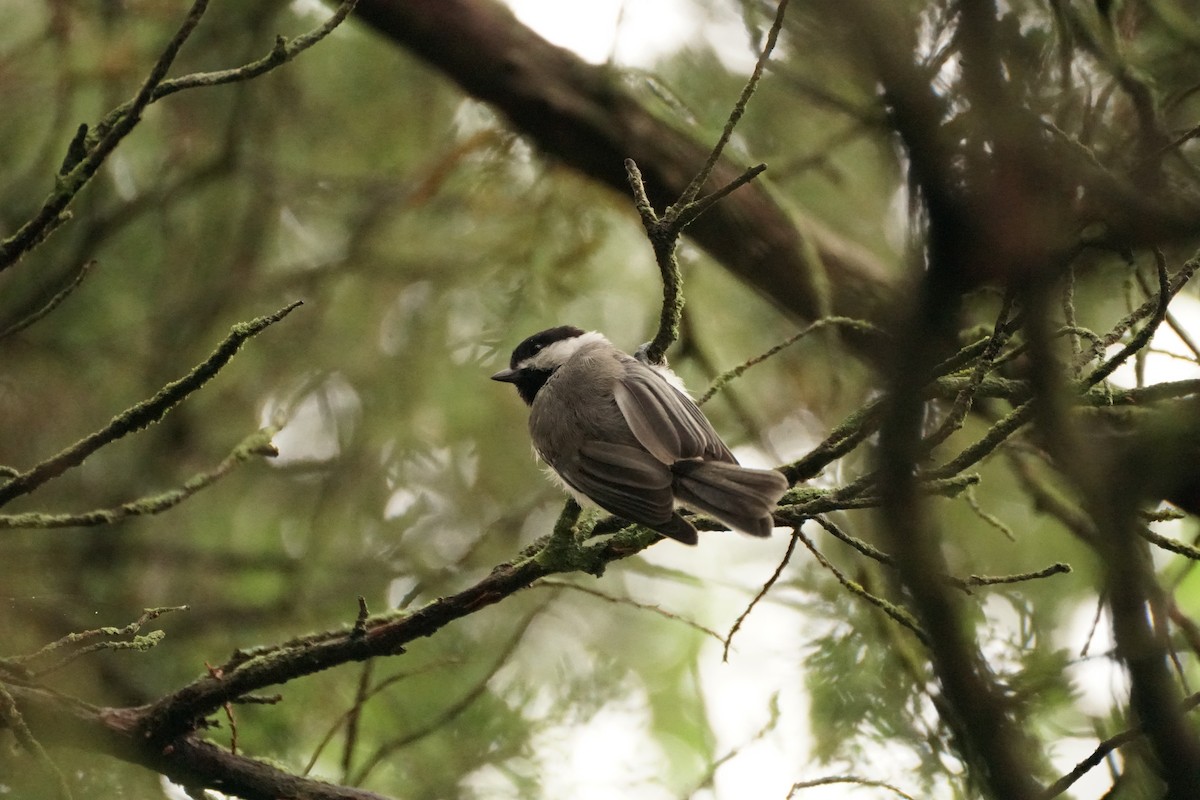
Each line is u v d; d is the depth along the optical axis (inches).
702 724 322.3
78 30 395.5
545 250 405.1
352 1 216.1
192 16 207.0
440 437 416.2
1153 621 184.2
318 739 341.1
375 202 410.6
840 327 347.6
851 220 399.2
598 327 430.3
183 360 400.2
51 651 212.8
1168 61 291.7
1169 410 167.3
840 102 310.8
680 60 383.2
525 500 405.1
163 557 376.5
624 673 386.6
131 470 391.9
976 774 245.1
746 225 354.6
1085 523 311.9
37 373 389.4
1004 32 152.1
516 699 348.5
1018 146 138.3
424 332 417.1
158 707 231.3
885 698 304.8
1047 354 148.4
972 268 137.3
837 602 325.4
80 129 214.8
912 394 141.5
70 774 269.3
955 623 149.0
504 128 382.3
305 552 380.2
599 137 356.5
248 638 363.6
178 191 402.3
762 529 224.7
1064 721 279.0
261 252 419.2
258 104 407.5
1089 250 246.2
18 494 207.8
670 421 274.7
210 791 234.2
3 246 209.6
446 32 358.0
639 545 235.9
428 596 376.8
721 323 426.9
